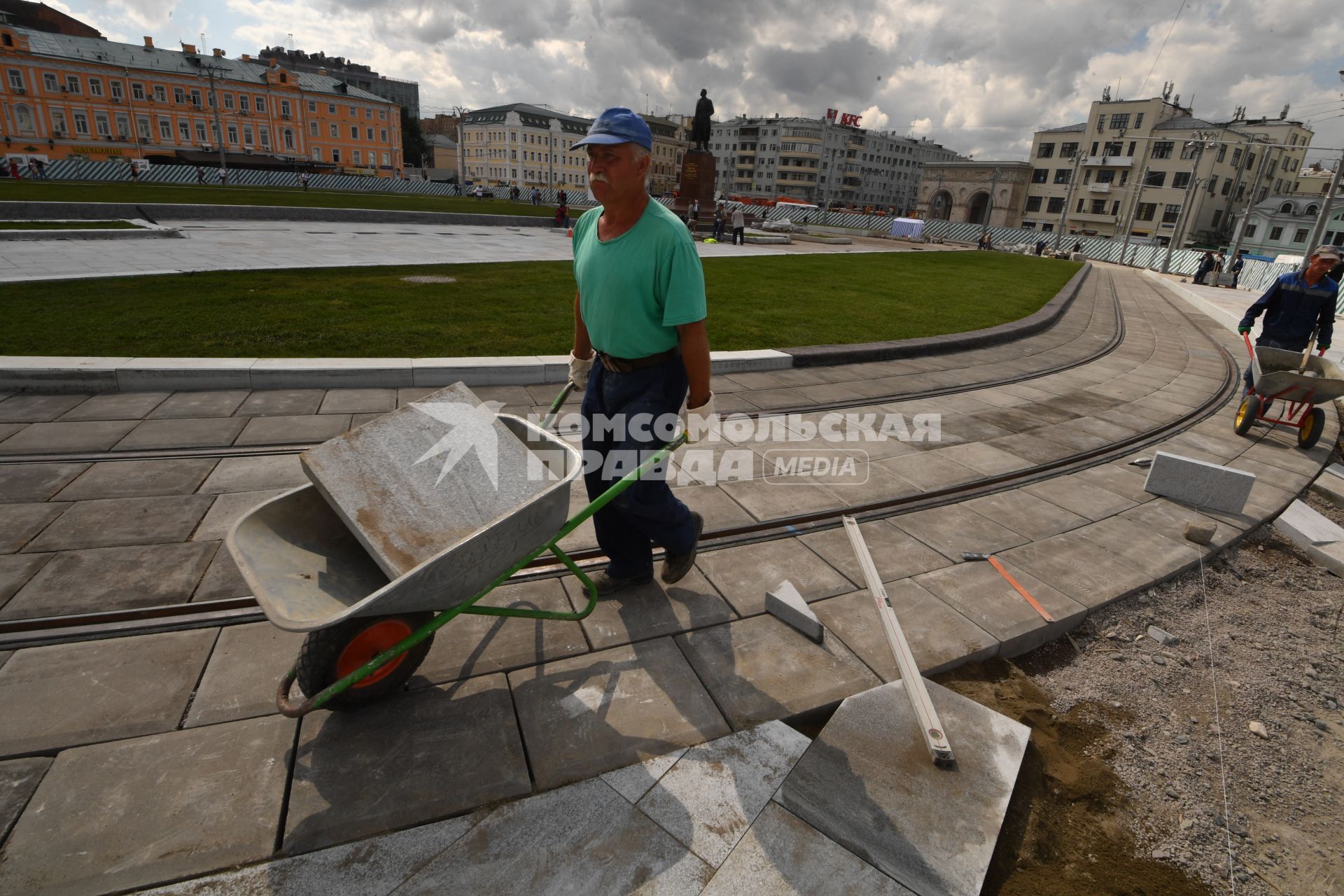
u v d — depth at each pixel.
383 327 7.64
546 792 2.05
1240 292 26.36
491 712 2.35
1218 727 2.67
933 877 1.87
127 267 11.15
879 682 2.64
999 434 5.74
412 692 2.42
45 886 1.67
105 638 2.53
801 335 9.07
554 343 7.33
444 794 2.01
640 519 2.71
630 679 2.55
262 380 5.35
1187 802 2.30
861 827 1.99
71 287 8.95
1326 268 6.12
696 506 3.99
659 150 106.19
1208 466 4.49
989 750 2.34
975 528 4.00
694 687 2.54
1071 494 4.59
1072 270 29.81
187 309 7.93
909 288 16.16
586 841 1.90
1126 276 31.02
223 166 45.09
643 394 2.64
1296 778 2.45
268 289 9.70
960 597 3.26
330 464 2.23
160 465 3.93
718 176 115.25
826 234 40.50
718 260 19.64
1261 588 3.76
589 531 3.61
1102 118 67.50
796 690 2.56
